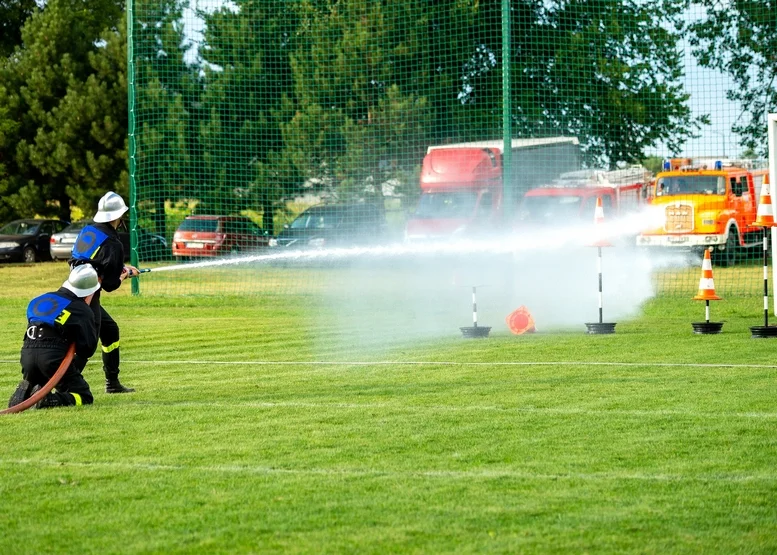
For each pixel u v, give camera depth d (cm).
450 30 4181
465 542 738
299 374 1550
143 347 1928
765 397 1280
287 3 4162
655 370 1518
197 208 4106
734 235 4203
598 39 3922
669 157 4053
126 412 1241
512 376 1484
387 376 1508
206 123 4097
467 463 958
